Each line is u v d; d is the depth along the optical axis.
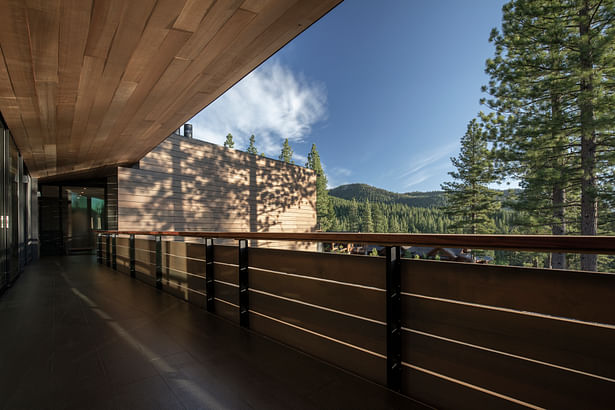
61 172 7.13
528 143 10.40
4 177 3.56
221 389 1.24
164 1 1.61
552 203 10.49
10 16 1.60
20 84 2.47
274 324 1.82
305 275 1.62
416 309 1.16
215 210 9.82
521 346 0.91
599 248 0.65
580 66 8.88
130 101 3.02
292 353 1.60
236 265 2.17
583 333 0.81
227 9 1.71
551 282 0.87
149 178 7.77
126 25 1.79
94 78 2.46
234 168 10.65
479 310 1.00
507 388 0.93
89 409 1.12
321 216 33.88
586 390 0.79
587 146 9.48
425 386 1.12
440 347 1.09
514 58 10.62
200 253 2.64
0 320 2.27
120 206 7.06
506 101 10.95
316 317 1.56
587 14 8.98
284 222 12.84
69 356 1.60
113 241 5.51
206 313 2.41
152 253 3.78
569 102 9.59
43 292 3.35
